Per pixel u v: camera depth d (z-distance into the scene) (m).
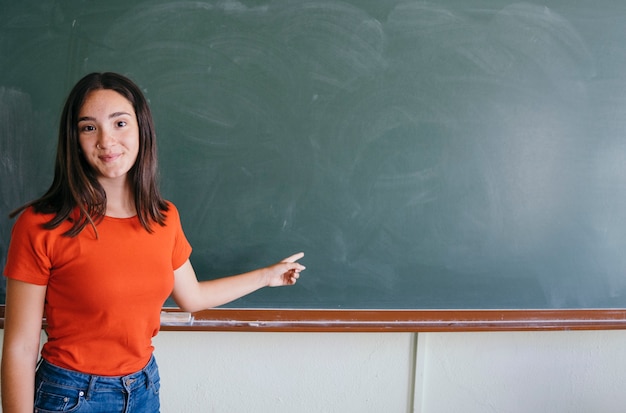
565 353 1.95
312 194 1.74
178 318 1.73
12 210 1.65
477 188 1.79
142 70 1.66
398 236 1.78
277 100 1.71
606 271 1.86
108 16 1.63
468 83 1.76
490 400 1.95
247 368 1.85
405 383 1.91
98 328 1.12
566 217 1.83
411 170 1.76
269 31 1.68
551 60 1.78
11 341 1.08
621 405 1.99
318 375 1.88
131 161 1.14
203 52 1.67
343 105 1.73
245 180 1.72
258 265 1.75
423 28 1.73
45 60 1.62
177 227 1.30
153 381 1.24
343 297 1.78
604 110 1.81
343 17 1.70
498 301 1.83
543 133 1.79
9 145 1.63
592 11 1.78
